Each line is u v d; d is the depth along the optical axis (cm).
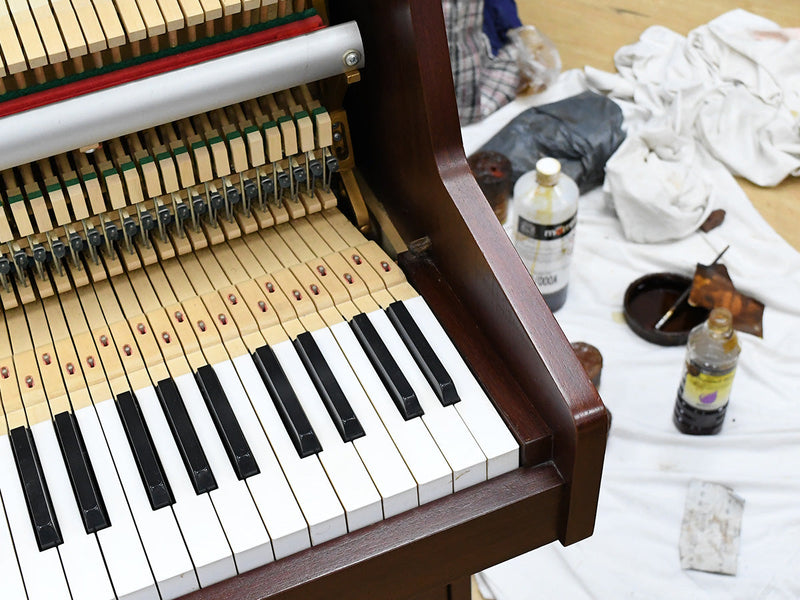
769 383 227
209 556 99
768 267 253
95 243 122
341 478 104
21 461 105
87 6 107
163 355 117
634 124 291
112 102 109
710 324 202
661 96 296
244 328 119
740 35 311
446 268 121
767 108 286
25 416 111
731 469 213
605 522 205
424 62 109
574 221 229
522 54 305
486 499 106
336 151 132
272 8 118
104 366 116
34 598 97
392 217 133
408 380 112
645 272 255
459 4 279
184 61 113
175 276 127
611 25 337
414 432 108
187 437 107
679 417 218
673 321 239
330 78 125
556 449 108
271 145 122
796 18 332
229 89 114
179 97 112
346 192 135
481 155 263
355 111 133
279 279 125
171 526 101
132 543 100
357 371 114
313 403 111
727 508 205
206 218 130
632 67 312
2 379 115
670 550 201
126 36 108
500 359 114
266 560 102
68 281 123
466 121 296
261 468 105
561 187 227
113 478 105
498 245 110
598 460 106
